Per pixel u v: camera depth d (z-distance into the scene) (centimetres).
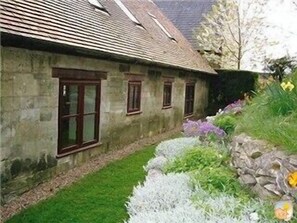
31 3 615
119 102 883
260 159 356
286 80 546
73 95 684
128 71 917
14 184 521
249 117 483
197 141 660
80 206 493
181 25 2277
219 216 308
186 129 795
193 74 1545
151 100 1107
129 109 957
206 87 1780
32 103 556
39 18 590
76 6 816
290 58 1466
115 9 1106
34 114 563
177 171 472
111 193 548
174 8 2406
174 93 1326
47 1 686
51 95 607
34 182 572
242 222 290
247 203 334
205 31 2180
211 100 1834
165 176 432
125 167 708
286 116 407
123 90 898
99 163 741
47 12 641
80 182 603
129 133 960
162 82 1190
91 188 571
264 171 346
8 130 502
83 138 738
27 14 565
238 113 820
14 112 514
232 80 1788
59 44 562
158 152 666
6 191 502
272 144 355
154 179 434
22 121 534
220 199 344
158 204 361
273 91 449
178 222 295
